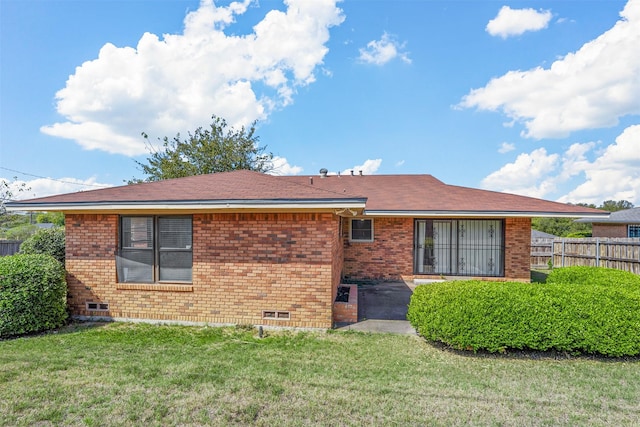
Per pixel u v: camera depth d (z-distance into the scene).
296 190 7.07
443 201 11.91
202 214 7.04
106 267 7.28
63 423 3.32
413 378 4.44
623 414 3.59
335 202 6.17
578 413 3.59
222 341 5.94
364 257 12.34
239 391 3.99
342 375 4.50
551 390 4.13
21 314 6.08
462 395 3.97
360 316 7.68
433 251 12.42
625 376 4.57
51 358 4.99
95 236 7.31
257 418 3.44
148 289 7.14
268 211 6.77
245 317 6.90
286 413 3.54
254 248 6.88
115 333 6.36
